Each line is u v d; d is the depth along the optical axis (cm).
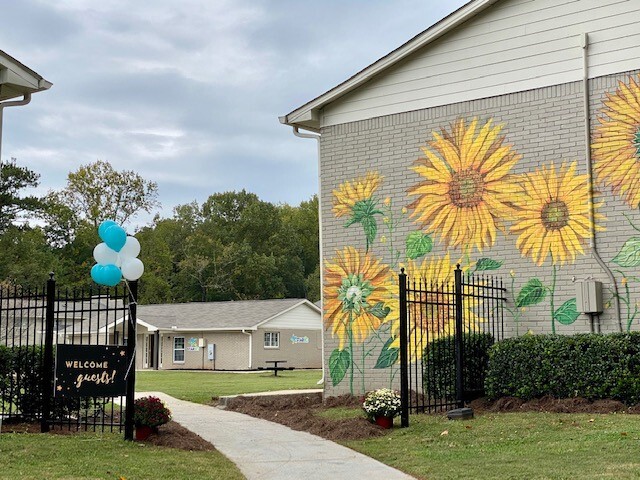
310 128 1725
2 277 4916
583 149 1362
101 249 1073
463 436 1056
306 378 2862
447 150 1508
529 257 1398
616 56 1345
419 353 1490
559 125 1391
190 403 1644
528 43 1438
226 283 6819
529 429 1059
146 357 4222
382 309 1548
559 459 876
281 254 7344
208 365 4069
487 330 1427
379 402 1170
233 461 970
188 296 6769
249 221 7400
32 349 1202
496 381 1281
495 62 1471
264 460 977
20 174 5328
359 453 1023
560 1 1409
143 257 6438
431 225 1512
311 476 876
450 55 1523
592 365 1189
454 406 1302
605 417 1088
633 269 1293
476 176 1471
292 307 4219
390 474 880
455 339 1282
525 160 1421
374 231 1578
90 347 1065
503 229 1430
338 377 1583
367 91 1619
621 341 1174
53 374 1175
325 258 1634
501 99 1457
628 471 789
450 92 1516
